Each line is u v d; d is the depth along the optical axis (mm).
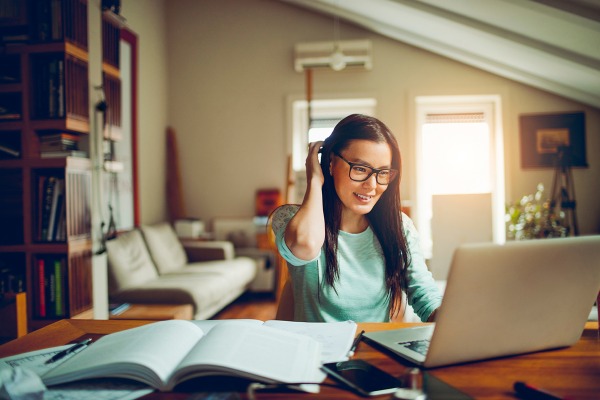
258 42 5180
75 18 2623
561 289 810
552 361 832
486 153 5070
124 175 4145
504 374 769
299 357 806
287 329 992
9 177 2555
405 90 4934
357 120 1181
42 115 2539
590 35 3154
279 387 708
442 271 1956
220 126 5238
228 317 3984
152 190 4836
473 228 1939
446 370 788
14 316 2088
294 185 4469
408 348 872
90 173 2773
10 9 2527
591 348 905
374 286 1237
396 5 3992
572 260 796
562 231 4418
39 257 2576
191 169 5277
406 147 4934
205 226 5254
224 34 5234
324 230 1163
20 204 2559
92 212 2787
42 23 2533
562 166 4652
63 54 2521
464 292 727
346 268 1234
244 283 4363
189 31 5281
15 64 2662
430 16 3906
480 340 786
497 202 4977
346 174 1146
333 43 4844
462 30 3963
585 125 4723
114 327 1083
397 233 1237
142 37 4637
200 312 3234
